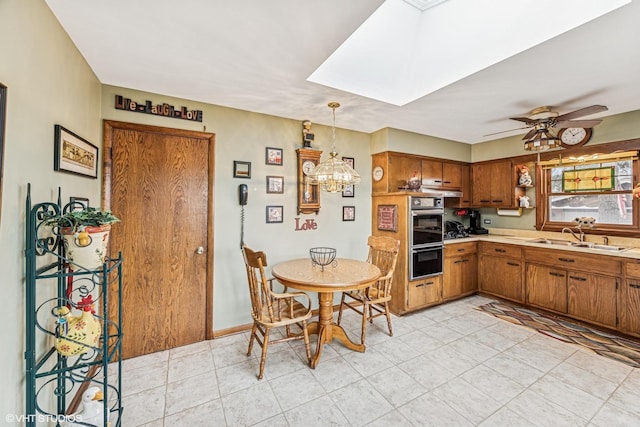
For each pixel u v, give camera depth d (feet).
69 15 4.81
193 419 5.55
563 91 7.90
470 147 14.73
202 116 8.73
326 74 7.54
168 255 8.33
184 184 8.53
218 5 4.56
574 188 11.56
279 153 10.09
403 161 12.10
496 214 14.37
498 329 9.55
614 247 10.05
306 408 5.83
